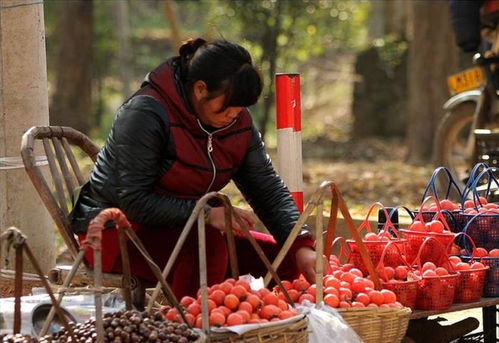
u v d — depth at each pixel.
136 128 4.86
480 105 9.31
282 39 20.23
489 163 7.98
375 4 27.33
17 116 6.30
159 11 32.44
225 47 4.75
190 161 4.98
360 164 17.53
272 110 23.22
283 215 5.23
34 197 6.38
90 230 3.89
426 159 17.06
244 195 5.40
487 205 5.79
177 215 4.86
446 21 16.86
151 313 4.31
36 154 6.35
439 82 16.95
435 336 5.62
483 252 5.49
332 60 30.48
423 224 5.38
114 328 4.01
